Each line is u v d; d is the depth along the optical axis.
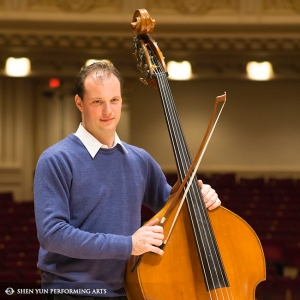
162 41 13.79
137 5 13.43
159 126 18.16
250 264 2.66
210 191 2.76
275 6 13.51
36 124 18.27
